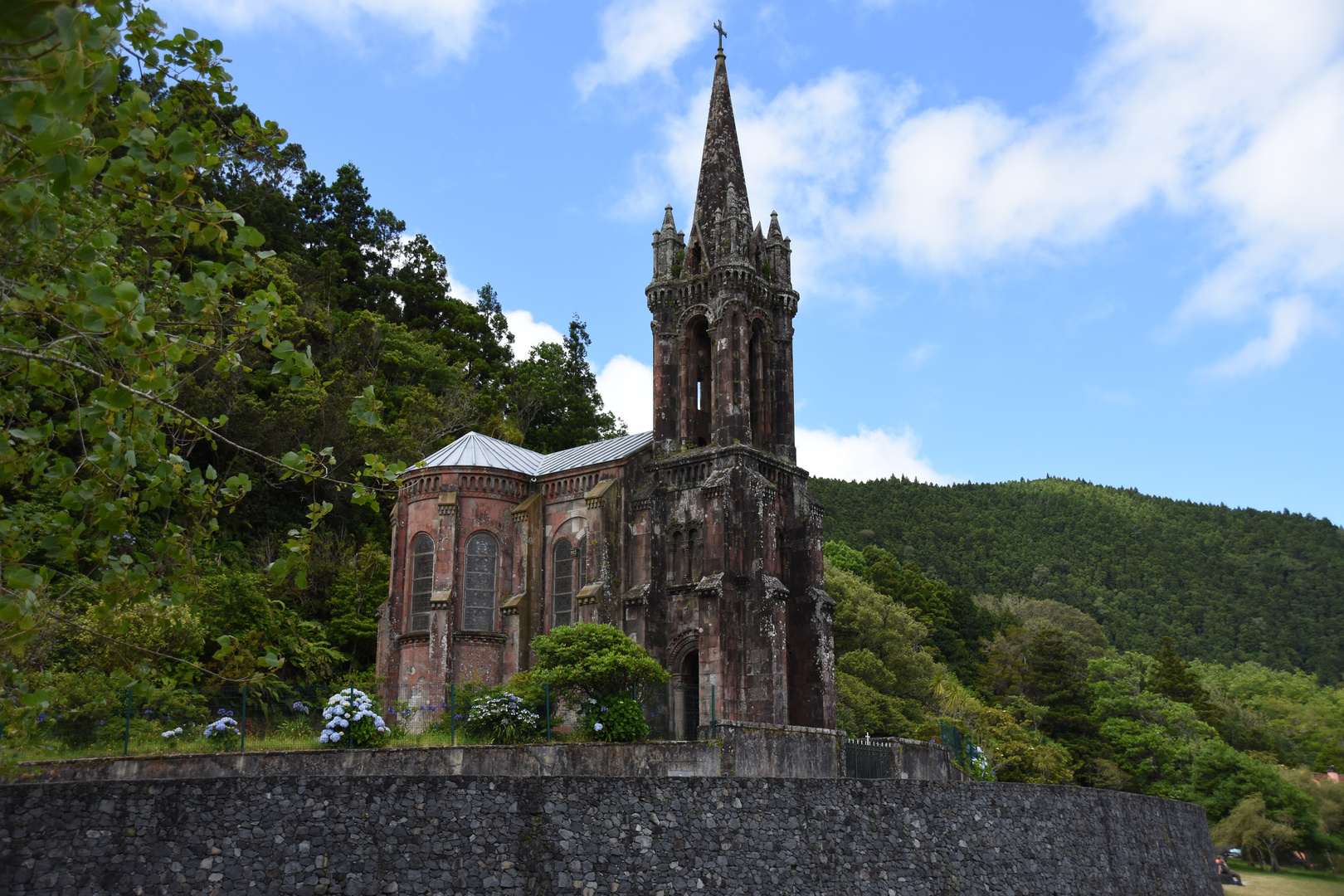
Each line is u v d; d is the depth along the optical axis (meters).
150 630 36.44
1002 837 38.25
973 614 131.25
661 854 27.59
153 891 21.19
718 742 38.66
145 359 14.03
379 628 58.47
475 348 109.25
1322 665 184.62
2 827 20.22
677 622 54.69
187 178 13.48
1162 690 115.44
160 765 30.34
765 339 60.88
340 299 101.69
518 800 25.77
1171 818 53.22
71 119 10.21
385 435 77.88
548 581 57.94
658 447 58.75
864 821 32.97
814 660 55.41
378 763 33.84
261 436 69.81
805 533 57.72
